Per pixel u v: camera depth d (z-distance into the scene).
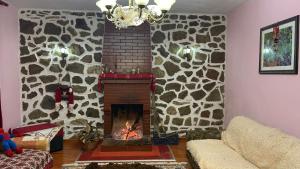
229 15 5.06
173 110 5.29
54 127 4.57
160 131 5.13
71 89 5.05
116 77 4.75
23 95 5.02
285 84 3.04
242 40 4.39
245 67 4.26
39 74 5.04
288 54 2.95
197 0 4.22
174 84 5.26
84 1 4.36
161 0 2.40
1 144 3.32
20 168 2.85
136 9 2.61
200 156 3.14
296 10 2.82
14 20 4.73
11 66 4.61
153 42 5.20
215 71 5.27
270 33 3.37
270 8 3.40
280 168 2.43
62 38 5.04
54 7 4.80
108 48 4.96
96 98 5.17
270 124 3.41
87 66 5.11
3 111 4.27
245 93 4.25
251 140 3.01
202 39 5.25
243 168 2.76
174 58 5.24
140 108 5.09
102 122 5.20
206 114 5.32
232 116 4.86
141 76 4.77
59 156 4.25
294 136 2.84
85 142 4.50
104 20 4.99
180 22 5.21
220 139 3.88
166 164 3.91
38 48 5.01
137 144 4.46
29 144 3.63
